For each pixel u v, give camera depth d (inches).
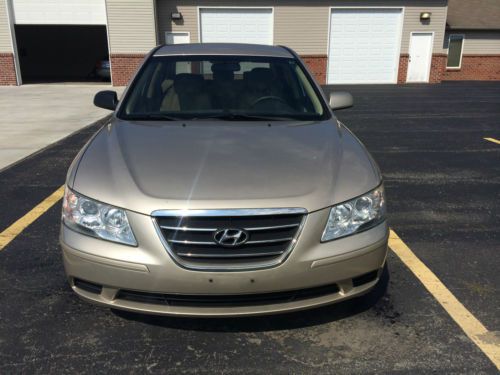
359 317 113.2
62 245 98.2
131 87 145.6
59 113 449.4
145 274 91.2
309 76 155.8
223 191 93.5
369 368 95.8
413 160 274.4
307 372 94.7
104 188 96.8
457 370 95.3
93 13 708.0
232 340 104.4
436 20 795.4
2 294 122.0
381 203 103.7
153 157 106.4
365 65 807.1
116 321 110.7
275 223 92.1
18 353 99.1
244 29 764.6
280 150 111.4
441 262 142.7
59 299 119.7
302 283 93.7
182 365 96.5
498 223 175.3
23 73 999.0
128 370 94.7
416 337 105.8
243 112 138.9
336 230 95.7
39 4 703.7
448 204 196.4
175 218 90.5
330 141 118.7
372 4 774.5
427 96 623.5
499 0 1035.3
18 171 240.8
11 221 172.6
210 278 90.2
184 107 140.0
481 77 965.8
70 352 99.7
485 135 354.3
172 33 754.2
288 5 759.7
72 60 997.8
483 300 121.4
